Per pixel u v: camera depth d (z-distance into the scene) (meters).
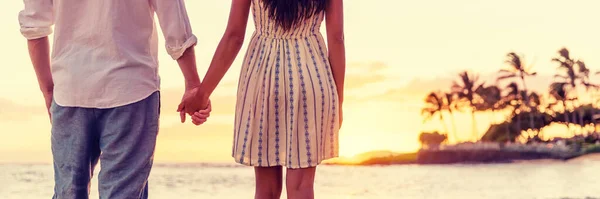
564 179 48.19
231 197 37.94
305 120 3.18
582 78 66.69
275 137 3.22
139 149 3.05
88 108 2.99
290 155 3.20
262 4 3.18
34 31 3.01
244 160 3.26
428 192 43.69
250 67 3.25
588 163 62.06
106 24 2.93
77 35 2.96
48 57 3.12
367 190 44.00
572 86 66.88
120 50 2.96
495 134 66.62
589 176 49.91
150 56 3.06
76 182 3.09
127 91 2.98
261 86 3.21
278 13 3.13
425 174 53.41
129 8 2.95
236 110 3.31
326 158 3.28
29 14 3.01
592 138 65.69
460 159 63.94
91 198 25.38
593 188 42.69
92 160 3.17
